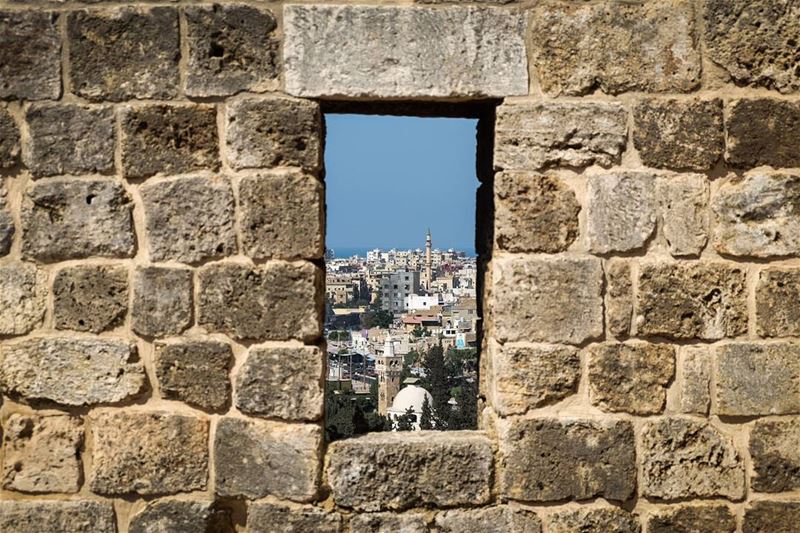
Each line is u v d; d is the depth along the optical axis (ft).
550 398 15.60
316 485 15.30
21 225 15.51
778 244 15.88
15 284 15.46
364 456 15.42
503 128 15.66
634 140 15.80
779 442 15.80
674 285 15.75
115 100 15.53
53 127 15.51
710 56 15.98
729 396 15.75
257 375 15.39
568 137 15.72
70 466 15.40
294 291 15.44
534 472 15.49
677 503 15.75
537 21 15.78
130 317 15.48
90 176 15.52
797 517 15.78
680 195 15.80
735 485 15.75
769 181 15.94
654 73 15.85
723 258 15.90
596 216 15.70
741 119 15.93
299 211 15.48
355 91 15.52
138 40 15.53
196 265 15.49
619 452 15.61
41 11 15.56
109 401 15.42
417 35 15.61
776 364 15.80
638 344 15.71
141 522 15.34
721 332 15.79
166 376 15.39
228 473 15.37
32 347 15.42
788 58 16.02
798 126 16.02
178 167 15.49
